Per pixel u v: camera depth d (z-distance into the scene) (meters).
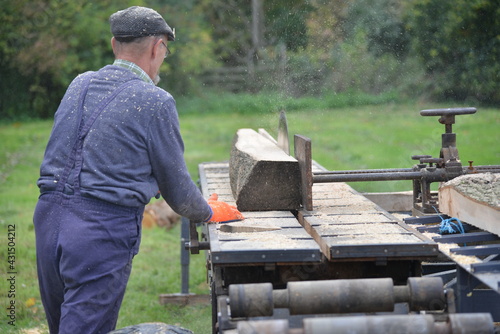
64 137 2.61
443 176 3.19
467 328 1.84
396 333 1.81
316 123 14.62
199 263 6.29
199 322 4.66
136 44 2.73
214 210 2.77
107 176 2.53
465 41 14.98
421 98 15.55
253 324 1.84
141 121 2.57
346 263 2.45
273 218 2.89
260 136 3.97
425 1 15.19
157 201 7.78
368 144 11.59
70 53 19.45
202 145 13.32
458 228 2.88
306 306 2.04
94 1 20.34
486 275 2.16
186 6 22.02
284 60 17.78
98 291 2.51
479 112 14.03
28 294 5.14
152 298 5.30
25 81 19.09
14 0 18.70
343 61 16.58
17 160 11.94
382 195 3.84
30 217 7.70
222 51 21.97
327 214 2.90
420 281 2.10
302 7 17.88
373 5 16.14
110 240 2.52
